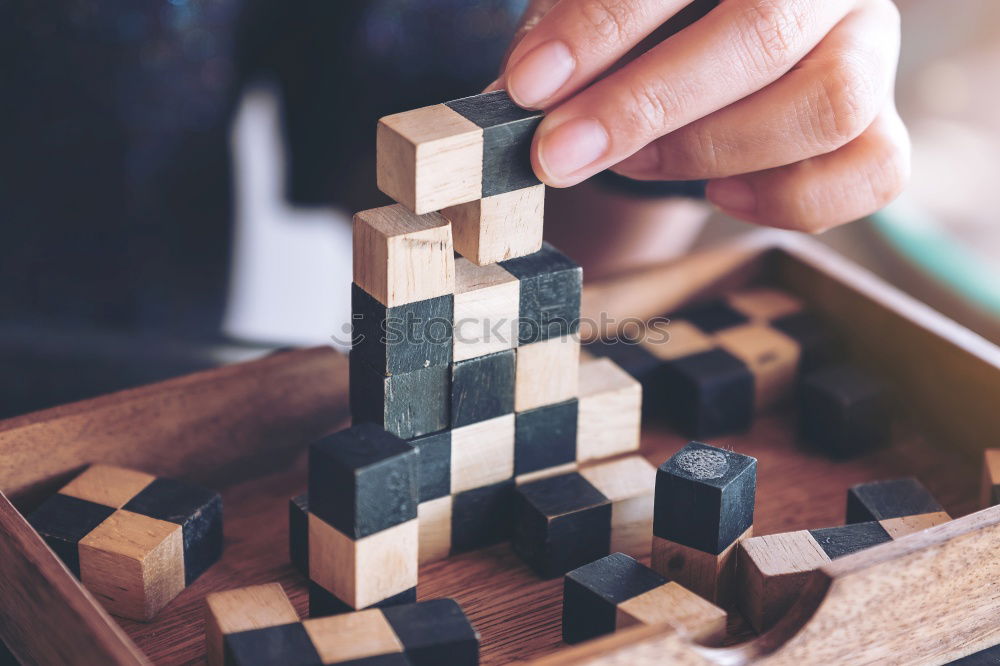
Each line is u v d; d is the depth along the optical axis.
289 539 0.53
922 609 0.47
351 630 0.46
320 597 0.48
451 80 0.77
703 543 0.49
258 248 0.99
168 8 0.76
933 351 0.58
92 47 0.75
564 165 0.48
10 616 0.49
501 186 0.48
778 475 0.57
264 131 1.02
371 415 0.50
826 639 0.46
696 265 0.63
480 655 0.49
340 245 1.02
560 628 0.50
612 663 0.43
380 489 0.46
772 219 0.55
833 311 0.62
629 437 0.55
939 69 0.95
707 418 0.58
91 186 0.80
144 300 0.84
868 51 0.52
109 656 0.44
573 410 0.52
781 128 0.52
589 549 0.52
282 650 0.45
